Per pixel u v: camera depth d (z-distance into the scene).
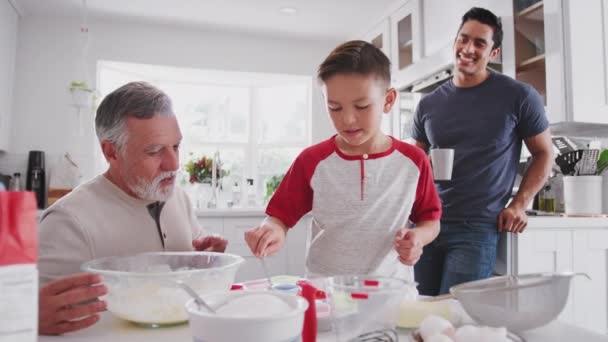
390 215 1.14
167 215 1.12
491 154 1.62
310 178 1.18
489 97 1.64
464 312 0.72
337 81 0.97
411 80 2.88
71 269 0.92
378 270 1.12
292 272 3.29
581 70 1.96
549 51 2.01
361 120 1.00
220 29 3.63
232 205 3.78
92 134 3.31
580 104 1.96
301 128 4.05
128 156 0.97
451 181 1.66
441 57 2.50
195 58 3.62
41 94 3.27
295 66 3.83
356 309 0.57
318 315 0.64
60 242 0.93
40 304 0.61
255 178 4.10
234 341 0.45
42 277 0.90
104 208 1.00
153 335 0.62
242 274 3.22
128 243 1.01
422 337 0.56
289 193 1.19
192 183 3.69
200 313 0.47
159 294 0.64
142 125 0.95
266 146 4.11
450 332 0.55
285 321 0.46
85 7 3.19
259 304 0.51
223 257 0.84
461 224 1.61
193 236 1.23
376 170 1.15
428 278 1.69
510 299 0.61
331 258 1.16
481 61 1.65
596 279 1.78
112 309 0.66
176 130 1.01
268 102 4.14
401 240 0.93
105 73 3.62
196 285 0.66
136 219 1.04
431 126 1.78
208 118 4.05
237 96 4.13
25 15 3.27
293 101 4.09
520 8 2.15
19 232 0.39
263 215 3.25
